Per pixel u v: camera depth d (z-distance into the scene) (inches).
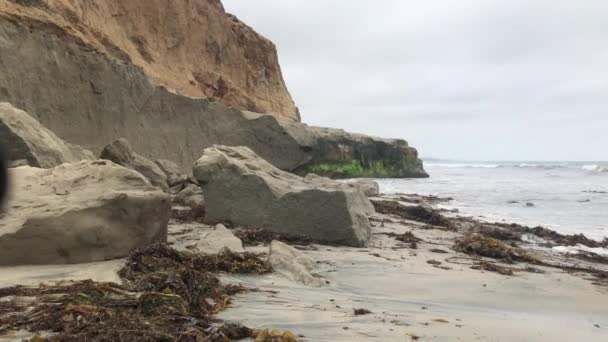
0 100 855.7
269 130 1556.3
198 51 1973.4
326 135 1801.2
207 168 460.4
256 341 146.4
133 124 1178.0
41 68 956.0
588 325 213.6
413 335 172.7
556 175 2043.6
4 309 160.1
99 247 262.1
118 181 302.5
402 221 596.7
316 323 178.9
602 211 783.7
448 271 322.3
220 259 273.9
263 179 438.3
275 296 220.7
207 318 172.9
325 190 416.2
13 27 924.6
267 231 409.1
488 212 770.2
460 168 3410.4
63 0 1218.0
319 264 321.7
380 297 245.9
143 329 144.9
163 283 192.4
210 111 1443.2
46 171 309.7
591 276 331.6
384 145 2022.6
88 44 1108.5
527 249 462.9
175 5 1845.5
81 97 1039.6
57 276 219.3
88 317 152.9
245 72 2263.8
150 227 295.1
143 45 1636.3
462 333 181.9
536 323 210.7
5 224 248.1
